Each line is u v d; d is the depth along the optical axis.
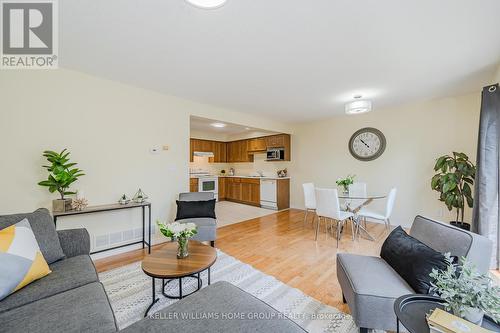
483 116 2.33
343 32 1.78
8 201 2.18
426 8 1.49
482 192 2.32
